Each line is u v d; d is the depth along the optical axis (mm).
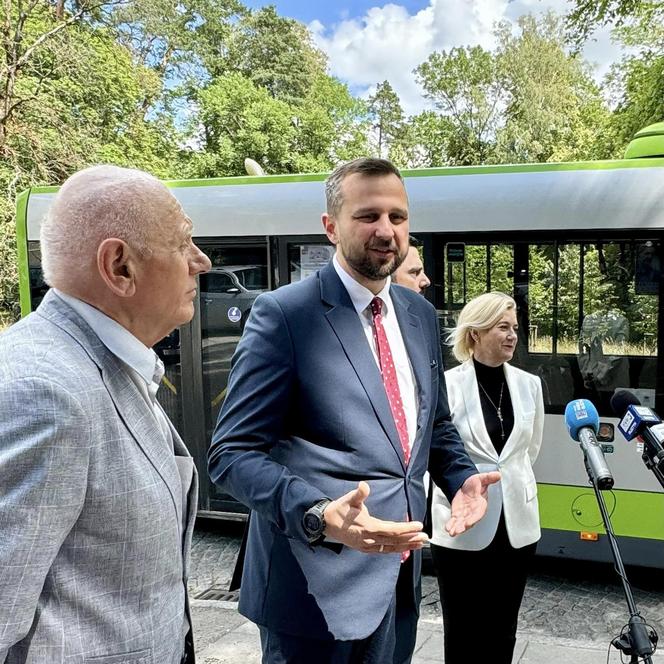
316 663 1752
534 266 4586
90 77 14305
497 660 2643
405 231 1887
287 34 36906
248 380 1765
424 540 1440
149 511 1292
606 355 4449
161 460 1356
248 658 3354
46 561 1124
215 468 1735
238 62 35812
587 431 2064
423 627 3645
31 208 5836
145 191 1335
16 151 12031
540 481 4496
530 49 34031
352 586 1748
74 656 1189
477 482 1976
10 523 1086
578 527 4410
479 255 4684
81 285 1310
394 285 2195
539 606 4254
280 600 1773
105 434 1236
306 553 1764
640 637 1633
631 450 4297
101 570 1237
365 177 1822
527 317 4602
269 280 5188
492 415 2783
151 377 1357
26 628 1109
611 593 4438
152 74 17875
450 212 4695
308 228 5070
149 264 1330
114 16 17438
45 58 12953
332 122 34062
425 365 2031
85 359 1258
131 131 16562
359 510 1448
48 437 1117
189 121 27484
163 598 1349
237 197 5277
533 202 4547
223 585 4613
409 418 1933
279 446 1824
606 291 4453
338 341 1809
